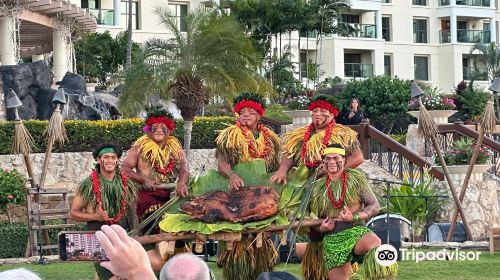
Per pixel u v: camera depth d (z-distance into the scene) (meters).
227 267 9.64
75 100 23.72
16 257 14.84
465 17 58.75
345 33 44.06
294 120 20.78
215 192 9.34
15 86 22.88
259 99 9.75
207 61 18.77
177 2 47.22
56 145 18.69
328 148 9.15
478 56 55.19
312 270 9.50
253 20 40.16
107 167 9.32
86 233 8.03
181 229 9.02
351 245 9.09
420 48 57.53
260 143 9.67
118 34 41.03
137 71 19.22
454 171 16.67
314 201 9.23
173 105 23.89
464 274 11.69
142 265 4.02
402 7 56.94
